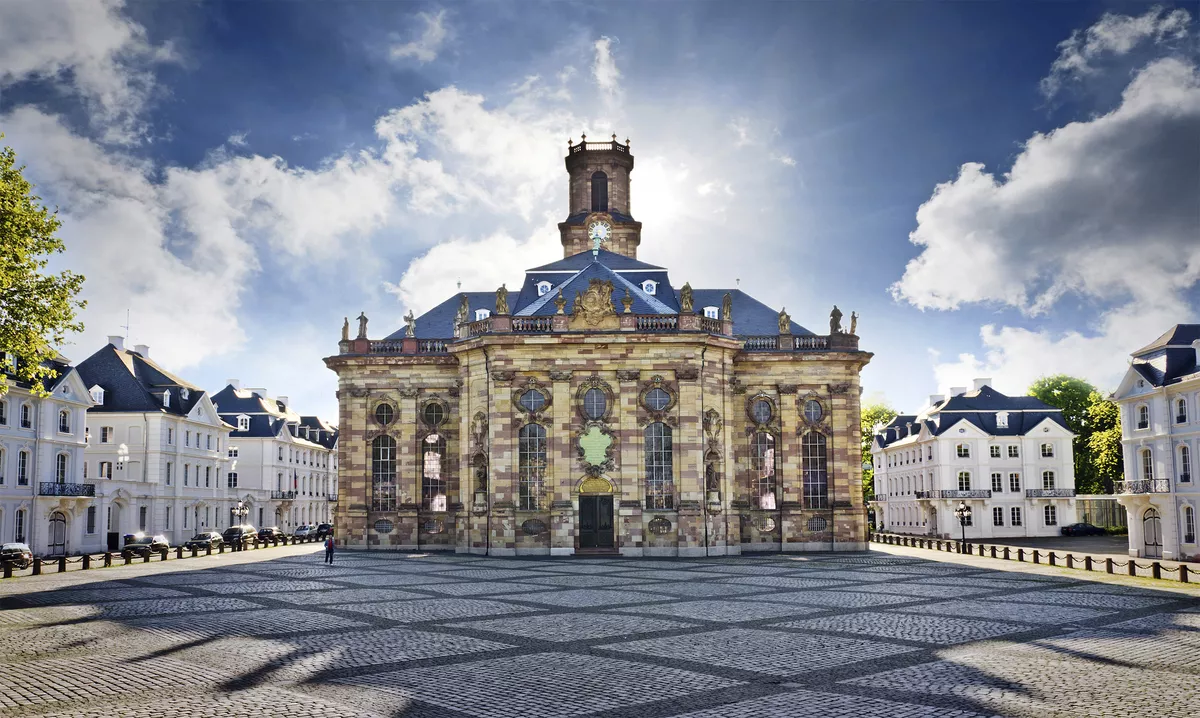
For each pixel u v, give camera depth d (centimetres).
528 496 5803
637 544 5688
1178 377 5794
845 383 6744
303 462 12775
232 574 4456
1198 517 5538
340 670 1878
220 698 1617
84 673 1841
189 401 9400
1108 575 4356
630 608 2955
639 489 5744
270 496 11400
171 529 8800
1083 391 11712
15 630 2450
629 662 1964
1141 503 6131
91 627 2511
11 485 6594
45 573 4609
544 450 5825
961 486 10312
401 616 2755
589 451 5778
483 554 5869
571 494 5753
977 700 1600
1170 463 5819
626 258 7500
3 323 3562
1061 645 2184
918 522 11288
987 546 7450
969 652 2086
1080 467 11356
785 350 6750
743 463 6644
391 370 6812
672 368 5862
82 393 7494
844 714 1505
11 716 1491
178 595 3400
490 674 1834
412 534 6662
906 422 12569
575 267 7481
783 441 6681
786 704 1575
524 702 1592
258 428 11588
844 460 6681
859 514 6625
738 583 3891
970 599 3234
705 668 1895
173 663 1955
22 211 3581
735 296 7675
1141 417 6181
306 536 9238
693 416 5816
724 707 1555
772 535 6600
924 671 1859
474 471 6075
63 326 3750
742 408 6700
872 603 3103
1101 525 10375
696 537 5712
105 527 7706
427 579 4109
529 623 2592
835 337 6819
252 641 2256
